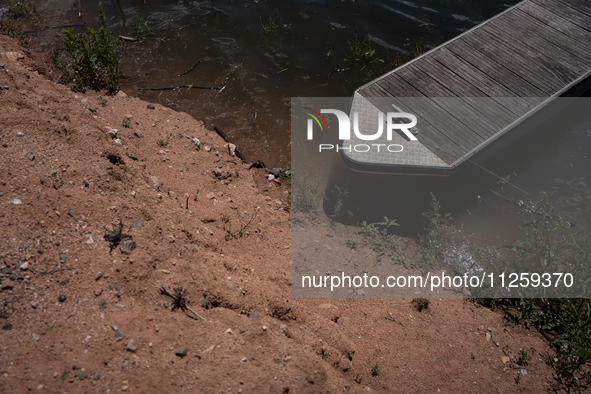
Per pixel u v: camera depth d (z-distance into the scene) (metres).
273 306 3.81
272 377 2.88
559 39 8.69
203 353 2.91
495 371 4.20
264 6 11.24
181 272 3.51
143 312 3.09
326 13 11.11
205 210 5.28
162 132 6.58
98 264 3.28
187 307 3.23
